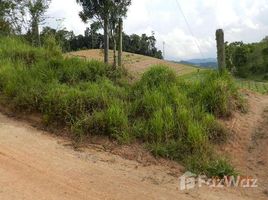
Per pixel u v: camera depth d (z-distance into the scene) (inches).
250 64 2960.1
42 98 289.4
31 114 291.9
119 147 247.0
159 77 327.3
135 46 2731.3
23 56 412.5
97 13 592.1
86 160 229.1
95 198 185.6
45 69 345.1
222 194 202.4
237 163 240.1
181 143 245.9
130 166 225.9
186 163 232.1
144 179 211.2
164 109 269.4
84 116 269.1
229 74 335.0
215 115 286.7
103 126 258.7
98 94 290.5
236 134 270.5
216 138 259.6
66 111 271.6
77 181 201.5
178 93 295.6
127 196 190.5
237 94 318.0
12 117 293.4
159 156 238.7
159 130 253.6
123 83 342.0
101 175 211.2
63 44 549.0
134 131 258.1
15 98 304.3
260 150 254.8
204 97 295.1
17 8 606.9
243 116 298.8
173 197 193.6
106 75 353.4
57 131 268.5
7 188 187.2
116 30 605.3
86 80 336.5
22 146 241.8
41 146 244.2
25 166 213.2
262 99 355.6
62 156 231.9
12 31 611.5
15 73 342.3
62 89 294.8
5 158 221.1
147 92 299.6
